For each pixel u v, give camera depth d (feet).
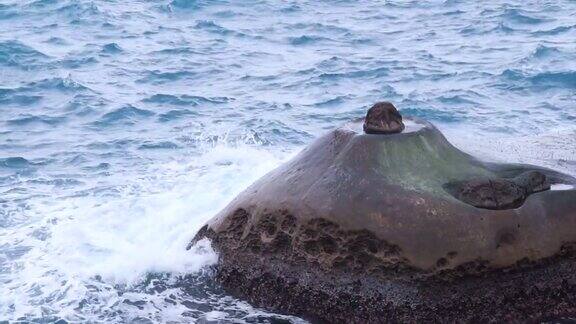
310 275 43.55
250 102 84.12
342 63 98.22
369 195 42.75
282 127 75.92
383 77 92.32
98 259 49.73
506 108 80.94
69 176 63.57
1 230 53.78
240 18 121.90
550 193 44.16
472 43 105.91
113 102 83.25
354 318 42.47
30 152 69.31
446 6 126.93
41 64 96.94
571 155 57.26
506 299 42.32
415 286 41.86
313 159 45.57
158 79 92.53
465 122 77.25
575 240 43.52
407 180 43.16
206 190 59.31
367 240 42.32
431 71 93.91
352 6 129.08
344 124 47.26
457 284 41.93
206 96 85.97
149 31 114.21
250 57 102.06
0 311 44.78
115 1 128.36
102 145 70.95
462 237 41.93
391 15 123.24
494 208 42.86
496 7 123.44
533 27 112.27
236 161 65.92
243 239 45.88
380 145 44.06
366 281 42.45
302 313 43.60
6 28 112.57
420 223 42.01
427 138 45.01
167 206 56.54
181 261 48.11
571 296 43.09
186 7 126.93
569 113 79.05
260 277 45.03
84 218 55.16
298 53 103.76
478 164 45.70
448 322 41.75
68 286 47.03
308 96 86.43
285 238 44.27
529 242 42.75
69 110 81.10
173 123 77.36
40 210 56.80
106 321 44.01
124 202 57.47
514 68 92.79
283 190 44.96
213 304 45.16
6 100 84.28
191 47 106.42
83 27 114.73
